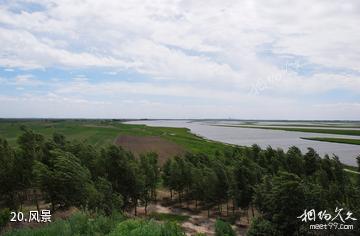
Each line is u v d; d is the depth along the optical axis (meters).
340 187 44.97
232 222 52.03
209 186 55.59
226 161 77.50
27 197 53.69
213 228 48.22
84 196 39.69
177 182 61.38
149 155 81.94
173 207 60.56
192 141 154.00
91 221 27.14
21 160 44.81
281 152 74.62
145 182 55.81
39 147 54.81
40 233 24.80
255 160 76.75
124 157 52.66
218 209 59.22
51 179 38.88
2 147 46.81
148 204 61.47
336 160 63.09
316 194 35.44
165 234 25.31
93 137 155.88
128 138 156.88
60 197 38.75
